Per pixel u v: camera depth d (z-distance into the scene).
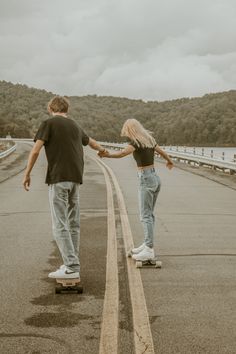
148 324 4.84
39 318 5.00
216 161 28.92
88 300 5.58
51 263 7.30
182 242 8.86
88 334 4.59
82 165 6.25
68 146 6.08
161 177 24.28
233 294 5.82
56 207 6.06
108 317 5.02
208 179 23.20
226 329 4.73
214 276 6.61
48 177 6.11
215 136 149.12
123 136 7.32
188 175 25.62
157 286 6.14
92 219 11.41
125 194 16.67
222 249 8.29
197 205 14.03
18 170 28.14
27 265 7.18
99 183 20.86
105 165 34.50
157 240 9.03
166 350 4.25
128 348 4.28
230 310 5.26
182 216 11.95
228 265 7.22
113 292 5.87
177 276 6.61
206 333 4.62
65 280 5.84
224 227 10.44
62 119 6.15
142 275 6.64
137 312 5.18
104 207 13.43
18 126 174.62
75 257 5.93
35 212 12.61
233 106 151.75
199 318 5.02
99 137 108.69
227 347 4.31
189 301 5.55
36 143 6.03
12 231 9.96
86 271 6.84
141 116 170.00
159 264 7.02
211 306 5.39
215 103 153.12
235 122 148.75
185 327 4.77
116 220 11.23
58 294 5.81
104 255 7.79
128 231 9.84
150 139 7.28
